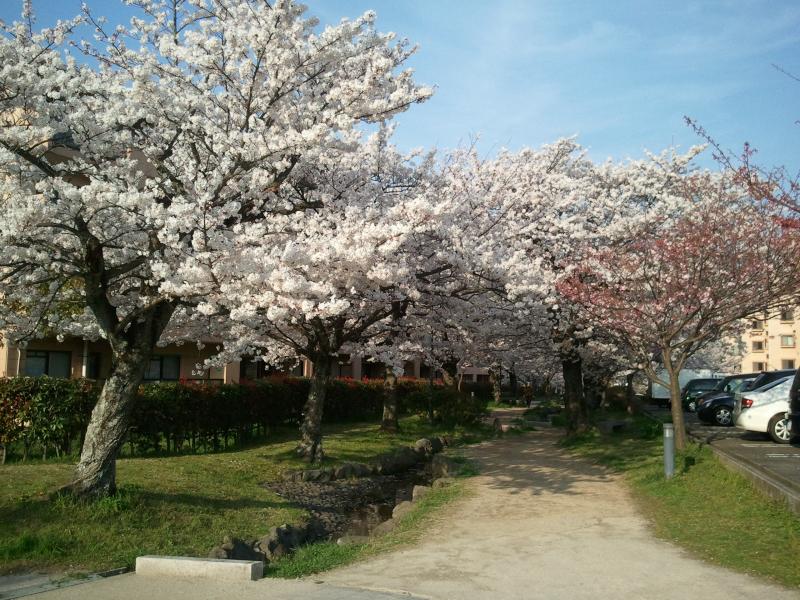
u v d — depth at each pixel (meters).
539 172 17.86
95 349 22.28
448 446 19.56
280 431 19.45
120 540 7.53
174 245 8.05
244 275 8.09
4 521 7.40
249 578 6.43
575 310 15.53
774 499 7.95
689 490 9.82
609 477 12.52
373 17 9.24
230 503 9.83
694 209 15.50
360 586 6.13
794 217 8.60
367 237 9.56
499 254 13.44
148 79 9.09
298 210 11.80
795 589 5.56
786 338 47.56
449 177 14.85
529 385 44.34
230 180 9.73
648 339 13.55
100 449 8.41
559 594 5.70
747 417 14.83
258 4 9.80
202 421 14.66
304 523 9.56
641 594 5.62
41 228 8.16
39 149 10.10
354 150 11.52
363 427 22.36
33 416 11.88
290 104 10.15
